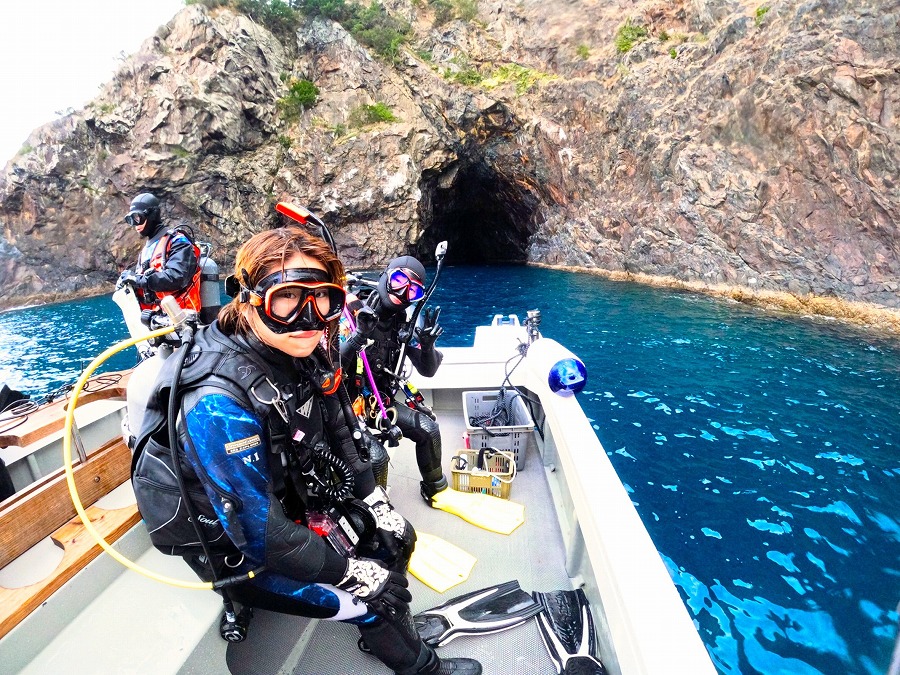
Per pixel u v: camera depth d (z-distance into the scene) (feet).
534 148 63.72
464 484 7.94
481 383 10.33
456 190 78.59
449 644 5.26
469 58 66.44
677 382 22.95
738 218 43.27
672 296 43.96
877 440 16.92
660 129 50.29
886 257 35.01
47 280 64.59
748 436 17.42
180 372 3.19
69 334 43.04
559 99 60.49
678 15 53.52
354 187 65.10
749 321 34.58
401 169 65.21
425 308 7.29
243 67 61.46
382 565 4.23
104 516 4.66
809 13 38.70
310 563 3.41
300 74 67.51
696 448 16.60
